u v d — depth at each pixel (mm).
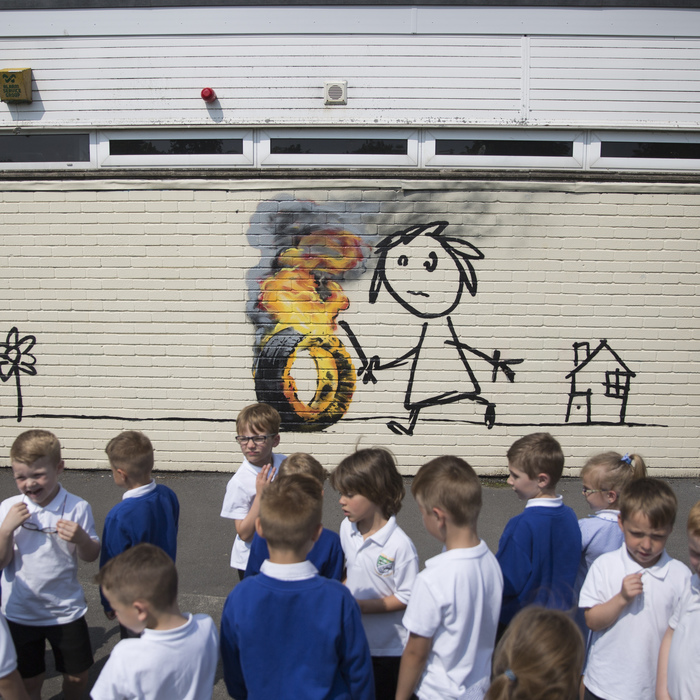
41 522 2504
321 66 5402
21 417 5469
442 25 5367
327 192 5227
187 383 5395
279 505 1868
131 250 5312
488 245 5234
